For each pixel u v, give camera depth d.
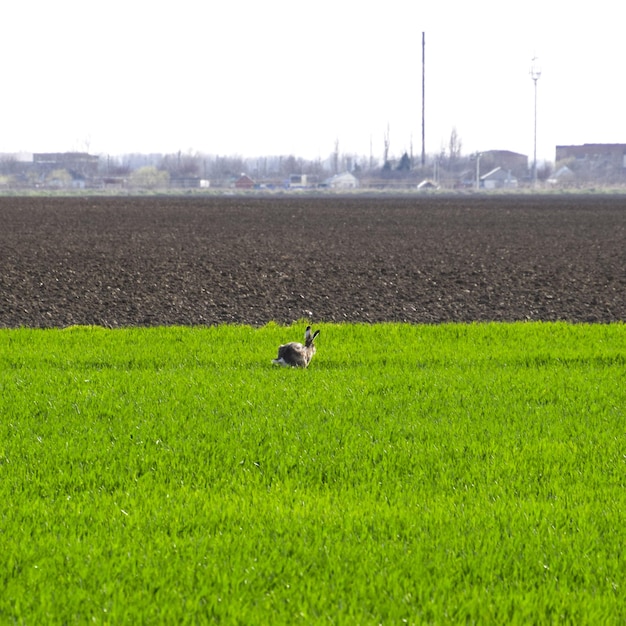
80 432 39.03
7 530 27.56
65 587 24.03
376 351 60.00
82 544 26.58
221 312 81.44
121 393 46.62
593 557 26.30
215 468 34.50
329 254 132.88
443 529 28.27
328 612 22.86
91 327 69.44
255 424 40.41
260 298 89.62
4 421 40.62
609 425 41.34
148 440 37.97
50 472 33.62
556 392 47.84
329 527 28.20
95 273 107.19
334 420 41.16
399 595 23.70
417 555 26.16
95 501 30.47
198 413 42.50
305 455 35.91
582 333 67.56
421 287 98.25
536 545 27.12
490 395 47.03
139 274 106.75
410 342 63.47
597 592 24.11
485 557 26.08
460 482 33.09
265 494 31.47
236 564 25.27
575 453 36.84
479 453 36.78
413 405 44.53
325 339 64.31
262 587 24.27
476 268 115.62
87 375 50.88
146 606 22.94
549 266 118.56
